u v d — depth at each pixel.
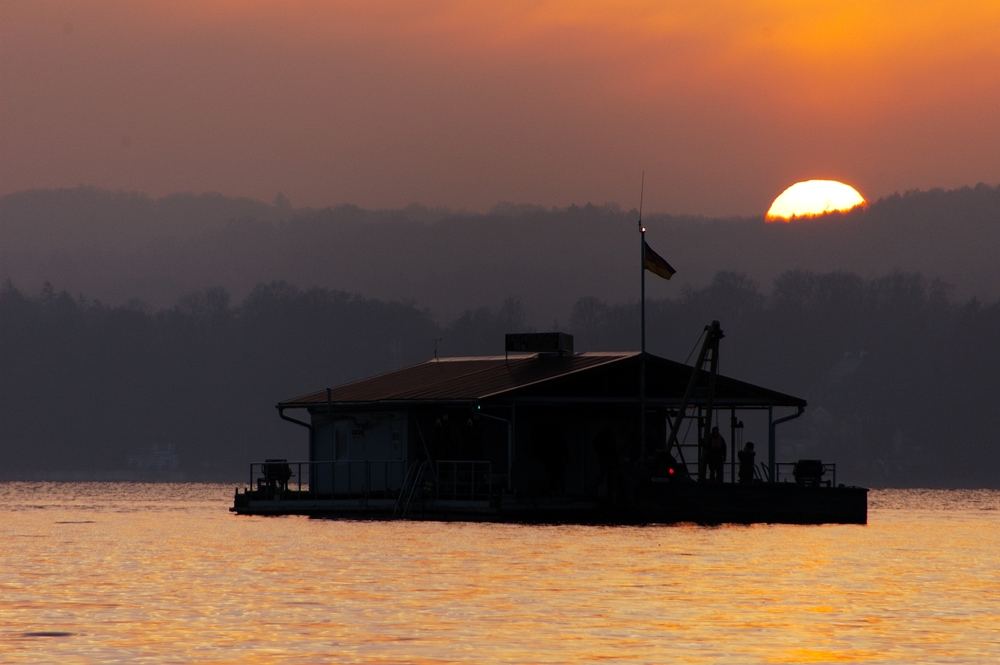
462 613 142.88
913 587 167.00
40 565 190.38
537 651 122.44
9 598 153.88
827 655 121.62
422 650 122.69
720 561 192.75
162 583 167.88
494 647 124.06
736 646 125.19
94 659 118.44
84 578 173.75
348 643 125.75
